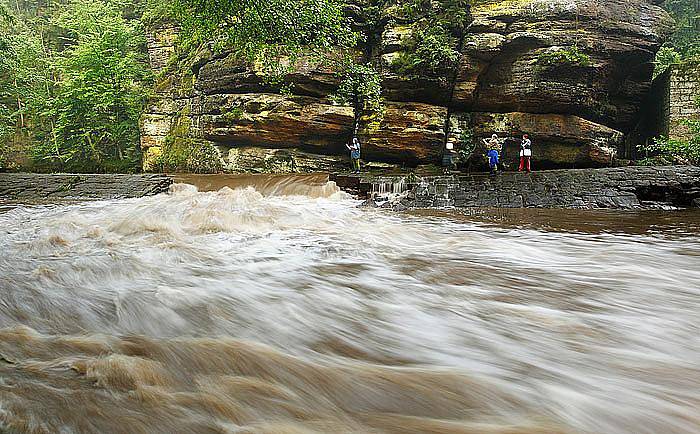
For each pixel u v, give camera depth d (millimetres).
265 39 15414
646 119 22109
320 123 20250
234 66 20922
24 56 29109
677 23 25984
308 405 2508
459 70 19703
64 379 2732
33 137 28641
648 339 3381
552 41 19297
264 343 3293
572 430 2260
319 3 15773
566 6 19484
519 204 13242
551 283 4891
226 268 5570
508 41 19375
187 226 9016
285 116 20188
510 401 2529
